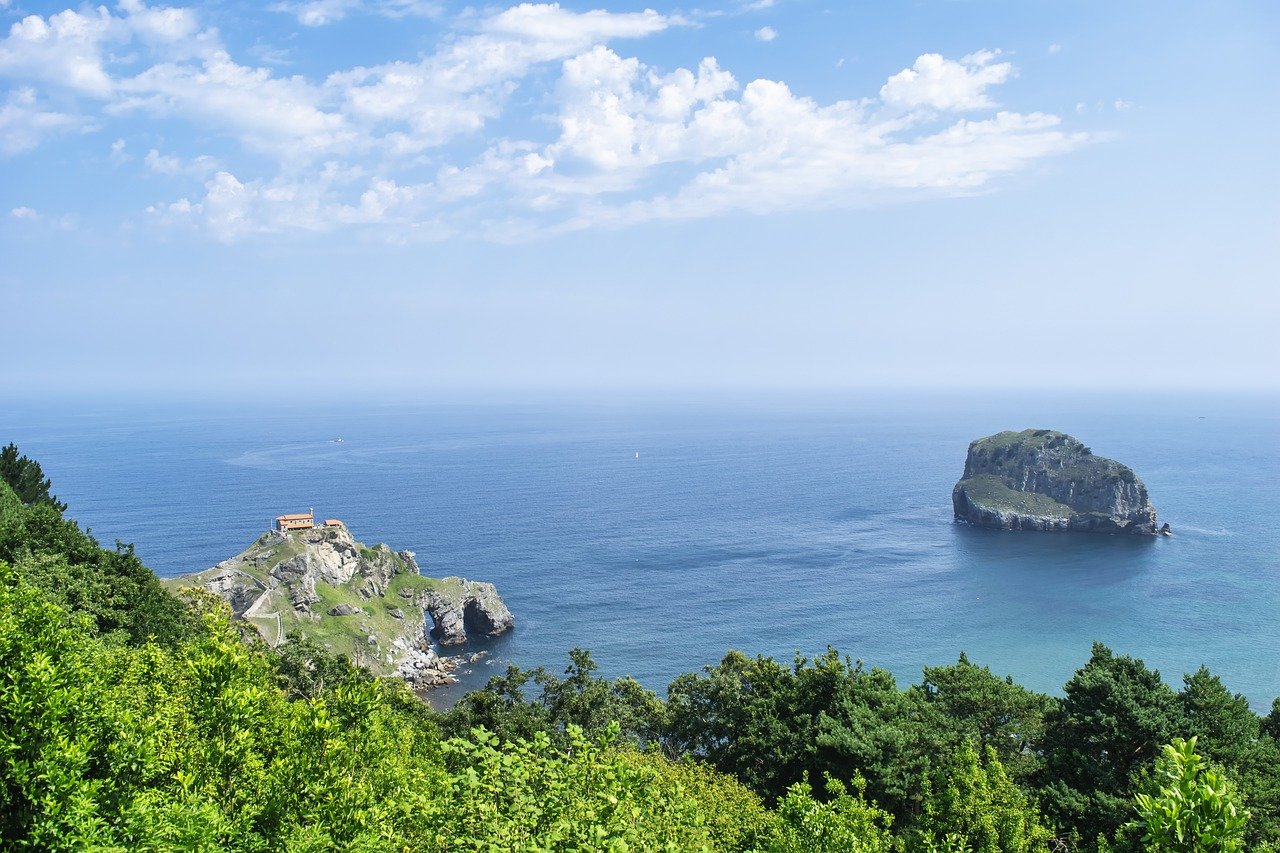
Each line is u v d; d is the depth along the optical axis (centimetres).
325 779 2173
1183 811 1512
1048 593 18388
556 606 17538
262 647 7956
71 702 1923
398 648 14725
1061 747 4988
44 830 1659
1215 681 5006
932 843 3359
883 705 5809
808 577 19750
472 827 1923
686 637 15575
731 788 5038
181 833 1772
